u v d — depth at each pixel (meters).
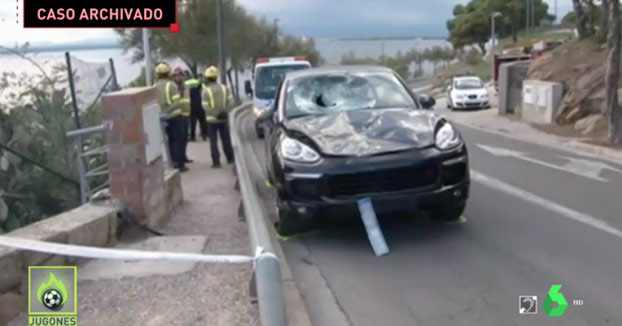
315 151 6.77
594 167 12.06
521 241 6.85
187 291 5.34
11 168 8.09
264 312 4.18
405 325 4.88
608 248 6.53
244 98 37.53
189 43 34.62
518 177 10.93
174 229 7.50
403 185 6.62
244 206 7.23
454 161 6.84
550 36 68.19
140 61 32.69
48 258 5.44
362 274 6.04
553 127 19.09
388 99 8.09
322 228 7.56
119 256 4.65
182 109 11.55
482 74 59.50
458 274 5.90
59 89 9.38
